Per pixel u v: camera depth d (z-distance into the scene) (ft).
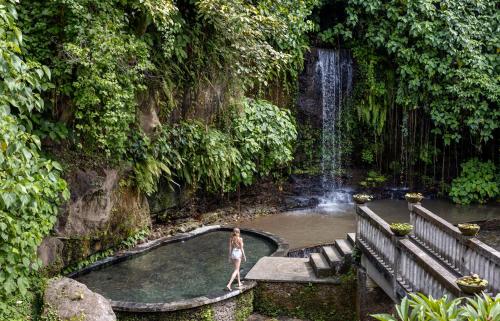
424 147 50.03
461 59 45.27
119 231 31.12
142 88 27.78
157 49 31.35
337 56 50.44
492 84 44.04
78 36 23.44
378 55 48.29
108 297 24.53
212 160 35.12
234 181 40.96
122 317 22.74
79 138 26.81
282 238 34.47
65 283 22.97
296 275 27.27
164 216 36.99
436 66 45.21
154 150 31.89
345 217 42.47
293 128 42.34
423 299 12.87
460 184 47.39
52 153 25.55
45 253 24.61
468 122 44.98
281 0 39.81
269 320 25.95
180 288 25.75
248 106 39.60
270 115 41.01
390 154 52.34
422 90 47.01
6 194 18.12
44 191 21.65
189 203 39.42
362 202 26.63
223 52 34.63
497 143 48.80
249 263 29.99
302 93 49.55
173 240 34.55
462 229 18.86
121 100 26.35
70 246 27.02
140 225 33.17
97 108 25.98
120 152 28.50
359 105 49.93
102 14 24.72
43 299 21.79
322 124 50.78
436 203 47.03
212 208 41.78
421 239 23.67
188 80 34.94
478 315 11.22
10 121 18.48
